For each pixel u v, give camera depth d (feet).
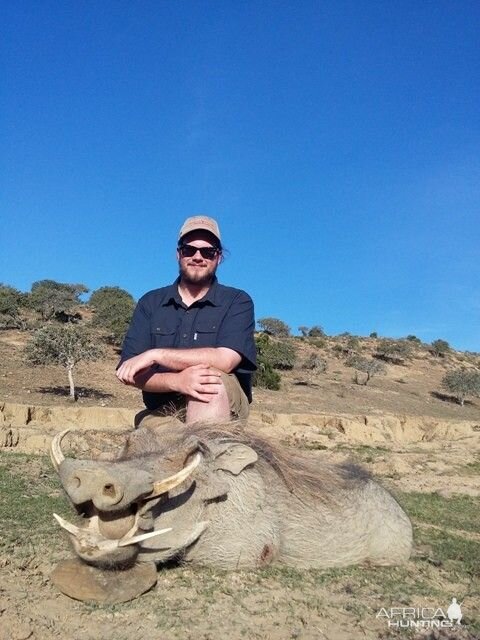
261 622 5.41
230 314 7.47
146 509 5.43
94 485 5.06
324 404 49.98
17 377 42.50
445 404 66.44
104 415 30.78
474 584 7.35
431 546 9.49
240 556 6.41
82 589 5.52
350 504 7.39
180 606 5.51
